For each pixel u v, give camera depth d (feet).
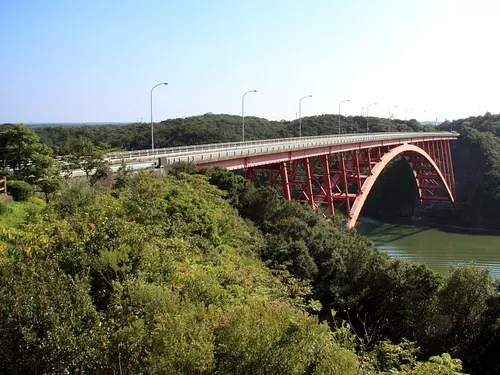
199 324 32.76
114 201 61.82
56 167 73.82
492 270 159.53
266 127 287.89
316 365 31.68
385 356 45.78
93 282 40.16
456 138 311.68
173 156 104.42
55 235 44.34
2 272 32.40
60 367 27.17
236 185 97.60
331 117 340.18
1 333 27.96
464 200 284.41
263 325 32.68
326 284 79.36
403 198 289.53
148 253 43.83
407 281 77.05
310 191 135.85
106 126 253.65
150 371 28.91
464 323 70.49
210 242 66.80
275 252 77.10
